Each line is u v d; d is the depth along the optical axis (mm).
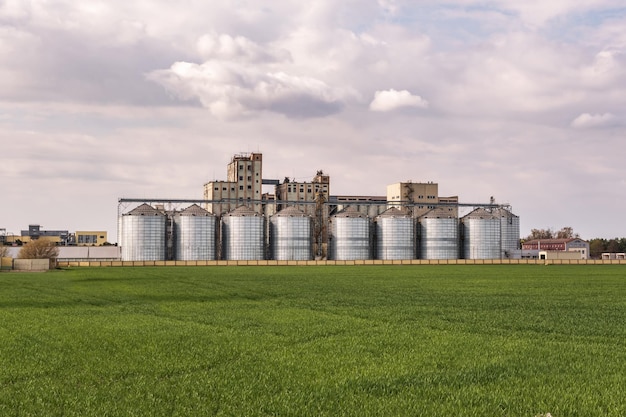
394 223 192875
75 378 23109
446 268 134375
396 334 34094
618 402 19531
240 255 186750
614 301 55344
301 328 36625
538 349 29203
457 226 198250
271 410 18734
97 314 45438
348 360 26391
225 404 19391
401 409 18875
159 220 184625
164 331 35438
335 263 167375
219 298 59156
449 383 22266
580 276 99000
